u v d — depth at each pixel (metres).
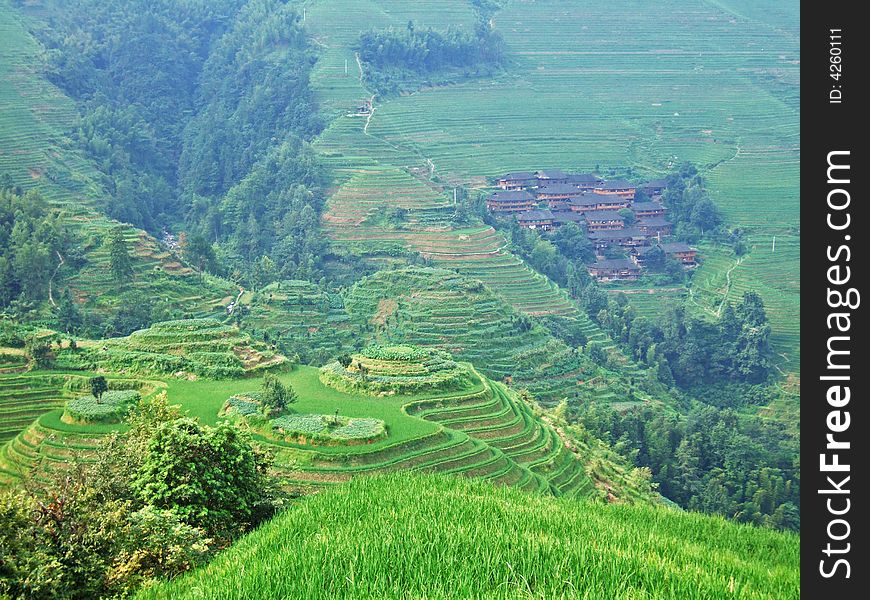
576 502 43.25
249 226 184.50
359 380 84.81
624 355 145.75
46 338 90.56
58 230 127.94
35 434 70.06
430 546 26.19
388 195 185.62
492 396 86.38
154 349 89.62
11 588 27.95
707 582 24.64
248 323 128.88
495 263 163.00
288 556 25.94
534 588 23.31
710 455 106.38
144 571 31.39
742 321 153.88
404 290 135.75
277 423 69.38
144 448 40.72
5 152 184.75
